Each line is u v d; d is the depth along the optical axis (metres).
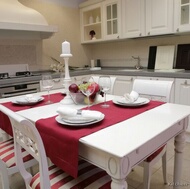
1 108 1.17
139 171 1.94
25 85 2.75
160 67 3.18
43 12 3.52
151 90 1.80
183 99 2.54
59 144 1.04
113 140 0.93
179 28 2.69
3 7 2.64
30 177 1.21
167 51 3.12
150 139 0.94
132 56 3.71
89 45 4.34
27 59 3.37
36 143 0.92
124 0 3.24
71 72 3.25
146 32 3.06
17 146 1.18
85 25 4.01
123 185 0.89
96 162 0.96
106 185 1.05
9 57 3.15
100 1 3.59
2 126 1.57
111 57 4.06
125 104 1.47
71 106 1.54
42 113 1.38
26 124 0.84
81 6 3.96
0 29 2.66
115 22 3.48
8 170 1.32
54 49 3.75
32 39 3.38
